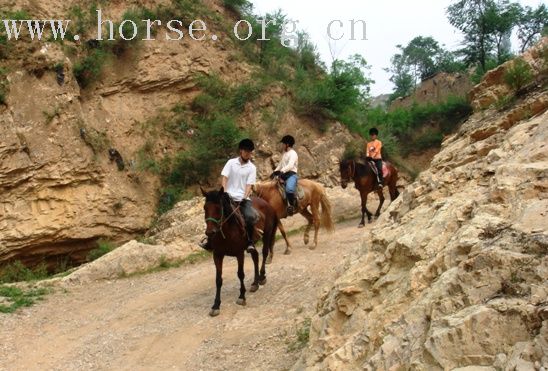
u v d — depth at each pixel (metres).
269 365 7.35
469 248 4.73
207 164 22.39
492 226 4.79
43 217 18.30
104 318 10.51
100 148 20.28
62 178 18.70
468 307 4.04
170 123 23.14
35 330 9.98
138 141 21.98
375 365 4.43
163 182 21.81
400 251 5.83
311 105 26.00
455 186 6.71
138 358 8.30
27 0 21.08
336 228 18.69
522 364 3.35
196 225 17.95
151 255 15.02
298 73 27.97
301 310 9.25
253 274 12.68
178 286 12.49
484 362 3.65
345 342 5.54
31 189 18.16
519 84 11.01
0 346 9.09
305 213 15.26
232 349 8.23
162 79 23.41
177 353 8.37
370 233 7.53
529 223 4.48
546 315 3.51
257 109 24.67
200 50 24.97
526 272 3.94
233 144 22.80
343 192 23.30
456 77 52.25
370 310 5.74
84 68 21.72
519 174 5.42
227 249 9.99
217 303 9.95
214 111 24.14
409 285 5.09
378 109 44.41
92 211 19.36
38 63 19.23
